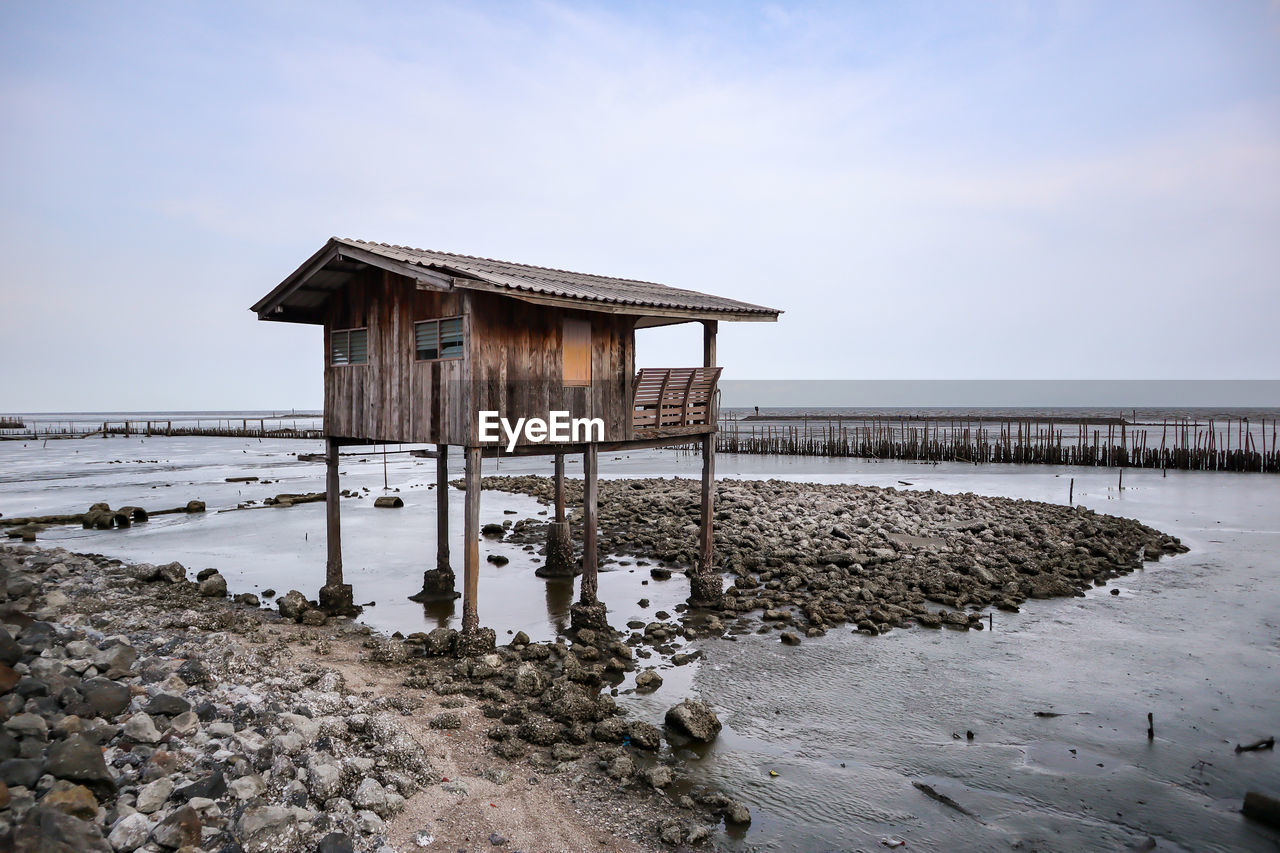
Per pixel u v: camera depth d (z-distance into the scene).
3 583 14.12
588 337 14.71
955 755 9.88
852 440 87.06
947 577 18.83
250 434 114.38
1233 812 8.57
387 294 14.52
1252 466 49.50
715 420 17.38
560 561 19.89
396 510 32.72
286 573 20.25
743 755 9.76
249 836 6.32
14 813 6.07
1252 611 16.80
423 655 13.08
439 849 7.09
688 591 18.30
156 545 24.33
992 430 106.06
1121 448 54.16
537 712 10.66
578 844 7.43
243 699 9.48
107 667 9.90
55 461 64.06
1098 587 19.02
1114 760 9.80
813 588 18.16
